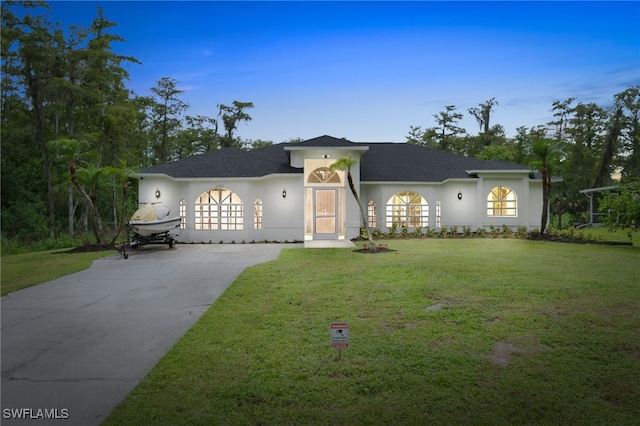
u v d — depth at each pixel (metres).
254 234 18.55
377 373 4.34
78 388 4.19
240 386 4.09
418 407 3.64
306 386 4.07
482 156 41.03
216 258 13.10
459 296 7.46
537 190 21.59
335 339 4.64
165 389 4.06
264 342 5.33
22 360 4.96
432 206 20.22
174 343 5.51
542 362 4.55
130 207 34.47
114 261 12.66
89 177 16.42
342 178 19.55
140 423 3.43
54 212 31.12
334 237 19.39
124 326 6.28
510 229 20.02
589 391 3.89
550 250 14.13
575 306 6.71
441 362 4.59
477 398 3.79
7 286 9.13
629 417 3.44
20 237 26.97
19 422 3.50
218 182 18.45
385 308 6.80
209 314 6.68
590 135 42.88
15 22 28.50
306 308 6.91
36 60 28.73
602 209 16.89
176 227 16.89
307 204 20.56
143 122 44.28
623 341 5.14
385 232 19.94
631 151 42.66
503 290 7.86
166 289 8.73
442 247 15.20
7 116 30.30
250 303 7.33
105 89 32.78
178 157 48.19
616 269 10.08
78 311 7.14
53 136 29.23
